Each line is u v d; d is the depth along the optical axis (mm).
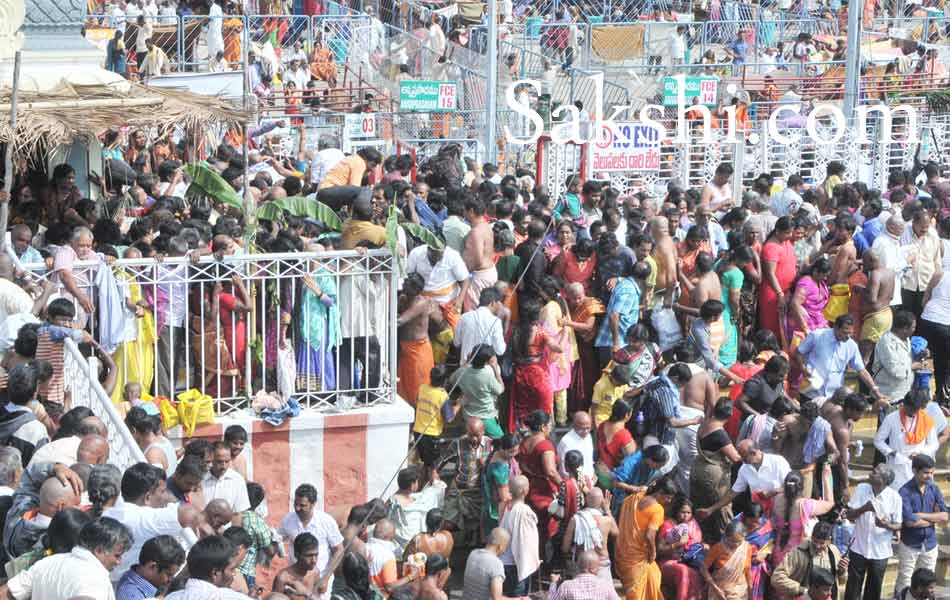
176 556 14148
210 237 22594
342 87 44531
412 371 23266
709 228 27562
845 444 23953
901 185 32438
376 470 21844
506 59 48625
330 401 21812
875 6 58094
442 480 23734
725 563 22031
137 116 23344
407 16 50875
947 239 27797
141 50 43500
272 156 34625
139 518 15180
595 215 28172
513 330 24188
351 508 20797
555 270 25469
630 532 22000
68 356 18953
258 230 24172
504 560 21516
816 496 24078
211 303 21172
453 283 24016
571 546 21797
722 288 25609
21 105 22578
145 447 18641
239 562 16047
